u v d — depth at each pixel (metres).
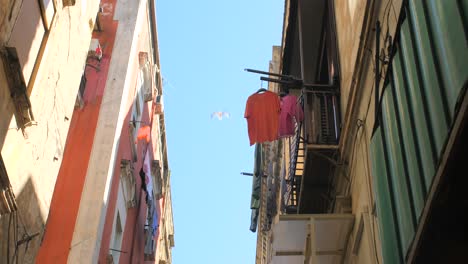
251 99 13.59
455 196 5.09
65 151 15.50
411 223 5.83
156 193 25.44
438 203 5.15
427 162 5.38
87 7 10.93
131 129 18.44
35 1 8.17
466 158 4.80
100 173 15.16
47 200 9.25
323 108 12.93
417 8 5.88
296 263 11.84
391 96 6.93
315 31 15.98
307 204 13.09
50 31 8.88
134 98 19.42
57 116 9.45
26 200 8.33
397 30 6.70
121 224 17.44
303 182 12.55
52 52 9.02
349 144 11.30
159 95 24.91
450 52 4.89
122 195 17.59
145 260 22.78
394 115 6.74
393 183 6.73
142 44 20.73
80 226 14.09
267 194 26.86
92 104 16.62
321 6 16.11
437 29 5.25
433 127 5.26
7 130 7.50
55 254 13.62
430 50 5.42
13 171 7.79
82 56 10.71
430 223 5.33
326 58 15.45
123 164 17.14
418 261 5.64
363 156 10.19
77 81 10.45
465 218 5.26
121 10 19.36
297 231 11.16
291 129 13.39
